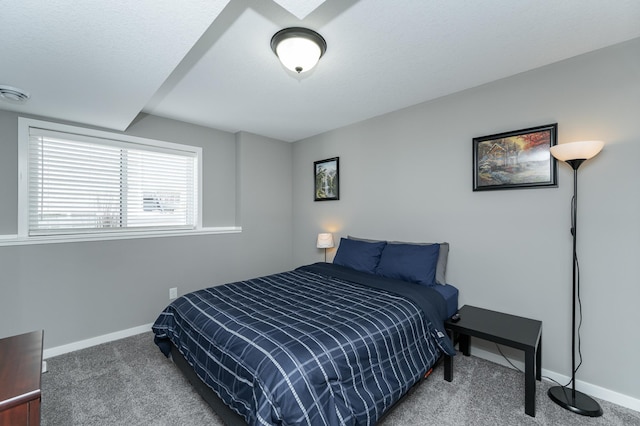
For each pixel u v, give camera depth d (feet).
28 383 3.28
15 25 4.33
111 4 3.96
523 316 7.35
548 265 6.98
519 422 5.46
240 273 12.44
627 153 6.00
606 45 6.19
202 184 11.66
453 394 6.29
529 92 7.26
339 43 6.04
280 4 4.36
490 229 7.93
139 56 5.30
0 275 7.56
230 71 7.23
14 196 7.91
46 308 8.16
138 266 9.78
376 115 10.59
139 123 10.09
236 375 4.66
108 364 7.64
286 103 9.36
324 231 12.78
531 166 7.18
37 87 6.45
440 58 6.67
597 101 6.34
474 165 8.14
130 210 10.03
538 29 5.61
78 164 9.00
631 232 5.96
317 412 4.01
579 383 6.53
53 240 8.25
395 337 5.66
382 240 10.49
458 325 6.74
